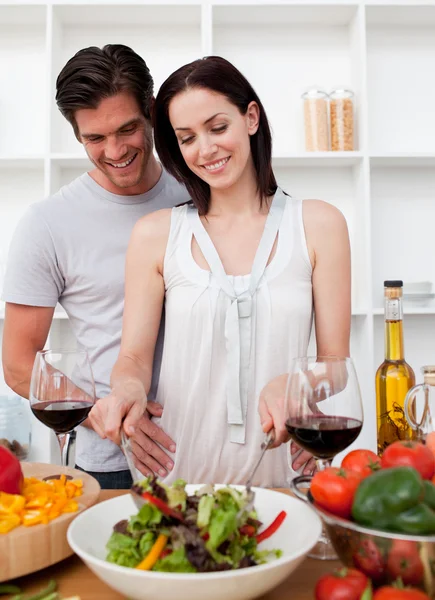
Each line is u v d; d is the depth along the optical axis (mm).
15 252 1547
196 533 668
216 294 1270
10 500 785
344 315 1327
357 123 2504
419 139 2605
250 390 1268
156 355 1457
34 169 2551
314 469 1242
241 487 854
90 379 1008
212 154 1212
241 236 1330
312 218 1320
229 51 2586
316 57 2592
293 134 2592
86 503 853
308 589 718
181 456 1314
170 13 2459
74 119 1397
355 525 633
